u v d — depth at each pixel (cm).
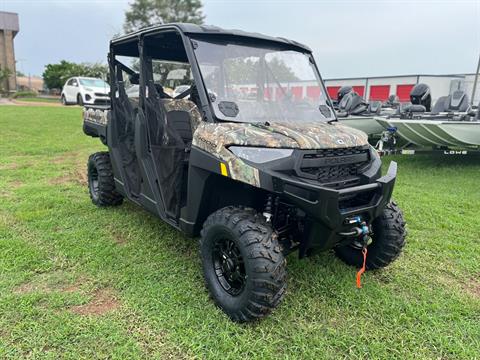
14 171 666
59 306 277
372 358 235
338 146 265
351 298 295
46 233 401
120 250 365
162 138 337
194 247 375
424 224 448
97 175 502
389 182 274
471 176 708
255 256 243
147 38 342
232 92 301
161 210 348
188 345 241
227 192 294
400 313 278
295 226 282
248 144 253
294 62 342
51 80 4475
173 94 385
